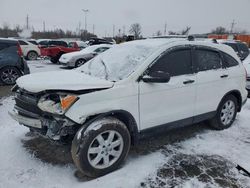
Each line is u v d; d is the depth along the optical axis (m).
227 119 4.95
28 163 3.56
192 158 3.82
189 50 4.17
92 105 3.15
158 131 3.86
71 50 17.61
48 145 4.05
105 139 3.28
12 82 8.88
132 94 3.43
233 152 4.04
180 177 3.34
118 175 3.33
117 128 3.31
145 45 4.05
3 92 7.65
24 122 3.30
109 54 4.28
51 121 3.12
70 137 3.28
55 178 3.26
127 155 3.72
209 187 3.16
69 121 3.06
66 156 3.76
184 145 4.23
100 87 3.22
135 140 3.63
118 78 3.50
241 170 3.54
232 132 4.84
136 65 3.62
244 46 12.84
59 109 3.04
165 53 3.83
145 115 3.62
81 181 3.21
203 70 4.34
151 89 3.61
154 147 4.14
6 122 5.04
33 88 3.16
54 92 3.14
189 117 4.20
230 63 4.86
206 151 4.05
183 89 3.99
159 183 3.21
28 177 3.26
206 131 4.84
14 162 3.58
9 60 8.70
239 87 4.98
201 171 3.49
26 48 19.70
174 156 3.86
